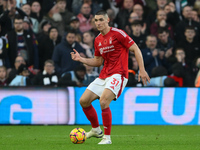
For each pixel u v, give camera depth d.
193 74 43.78
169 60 43.78
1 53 40.94
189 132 29.58
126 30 44.91
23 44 41.72
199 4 47.56
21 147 17.00
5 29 41.50
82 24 44.34
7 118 34.88
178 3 47.22
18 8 42.38
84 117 35.97
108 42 18.64
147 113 36.50
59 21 43.78
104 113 18.34
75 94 35.91
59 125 35.53
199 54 45.28
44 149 16.00
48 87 35.62
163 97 36.69
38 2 43.16
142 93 36.47
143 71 18.16
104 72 19.16
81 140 18.95
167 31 44.50
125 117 36.28
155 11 46.22
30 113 35.28
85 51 43.00
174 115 36.81
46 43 42.22
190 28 45.09
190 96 37.00
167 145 18.52
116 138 23.75
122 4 45.84
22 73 40.03
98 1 45.31
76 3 44.41
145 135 26.59
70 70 41.66
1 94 34.81
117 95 18.52
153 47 43.38
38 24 43.06
